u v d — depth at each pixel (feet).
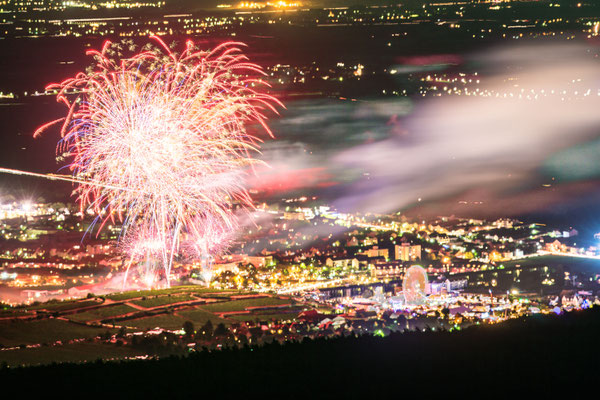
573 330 171.53
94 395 141.38
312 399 135.64
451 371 147.23
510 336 169.17
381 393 137.59
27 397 141.79
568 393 136.87
